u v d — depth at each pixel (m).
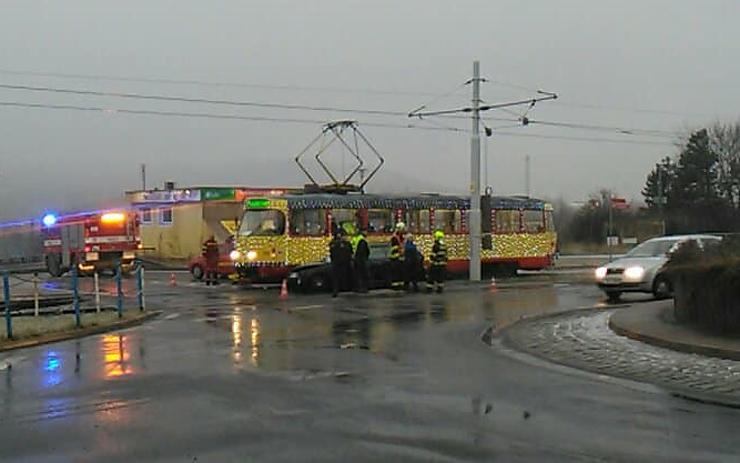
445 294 26.80
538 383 11.14
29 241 48.31
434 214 34.72
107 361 13.46
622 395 10.30
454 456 7.52
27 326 17.77
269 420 9.02
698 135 76.81
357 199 32.53
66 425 8.92
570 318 18.70
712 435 8.27
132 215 41.38
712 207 75.38
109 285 34.62
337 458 7.49
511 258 36.91
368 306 22.53
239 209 43.41
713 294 14.78
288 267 30.72
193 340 15.83
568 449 7.75
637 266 23.92
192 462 7.45
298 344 15.10
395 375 11.78
